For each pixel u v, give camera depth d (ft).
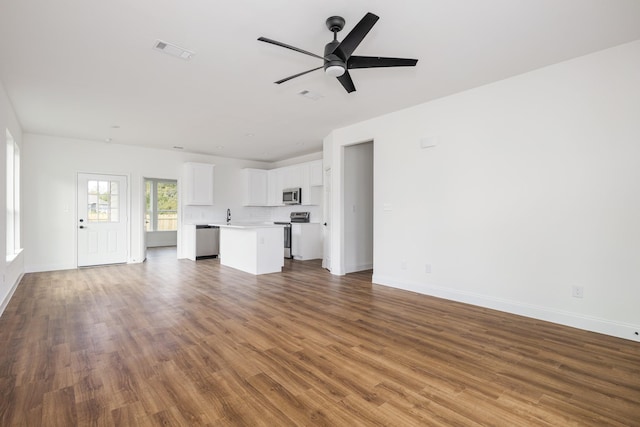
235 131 18.78
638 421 5.71
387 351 8.52
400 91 12.81
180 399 6.33
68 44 9.11
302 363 7.85
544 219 10.87
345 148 18.80
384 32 8.59
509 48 9.50
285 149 23.97
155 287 15.48
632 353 8.38
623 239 9.43
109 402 6.22
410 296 13.92
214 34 8.66
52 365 7.68
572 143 10.28
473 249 12.64
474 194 12.59
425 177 14.19
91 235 21.08
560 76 10.47
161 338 9.32
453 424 5.62
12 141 14.79
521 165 11.35
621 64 9.41
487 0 7.27
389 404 6.20
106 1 7.24
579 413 5.93
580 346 8.80
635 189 9.25
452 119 13.21
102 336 9.44
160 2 7.30
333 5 7.45
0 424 5.52
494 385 6.87
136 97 13.24
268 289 15.14
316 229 24.71
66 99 13.41
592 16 7.90
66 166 20.15
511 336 9.51
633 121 9.25
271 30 8.50
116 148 21.93
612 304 9.60
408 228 14.87
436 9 7.59
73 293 14.30
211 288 15.31
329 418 5.78
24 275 18.10
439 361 7.96
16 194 16.44
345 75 8.94
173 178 24.43
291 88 12.41
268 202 28.35
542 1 7.30
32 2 7.23
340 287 15.55
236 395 6.48
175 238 35.68
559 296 10.57
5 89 12.25
